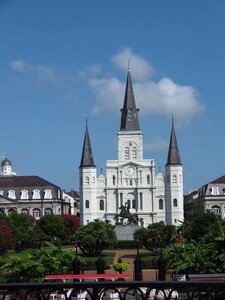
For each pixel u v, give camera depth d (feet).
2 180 570.46
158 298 35.86
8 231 244.63
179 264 126.21
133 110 534.78
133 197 520.83
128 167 521.65
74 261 119.96
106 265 179.11
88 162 513.86
